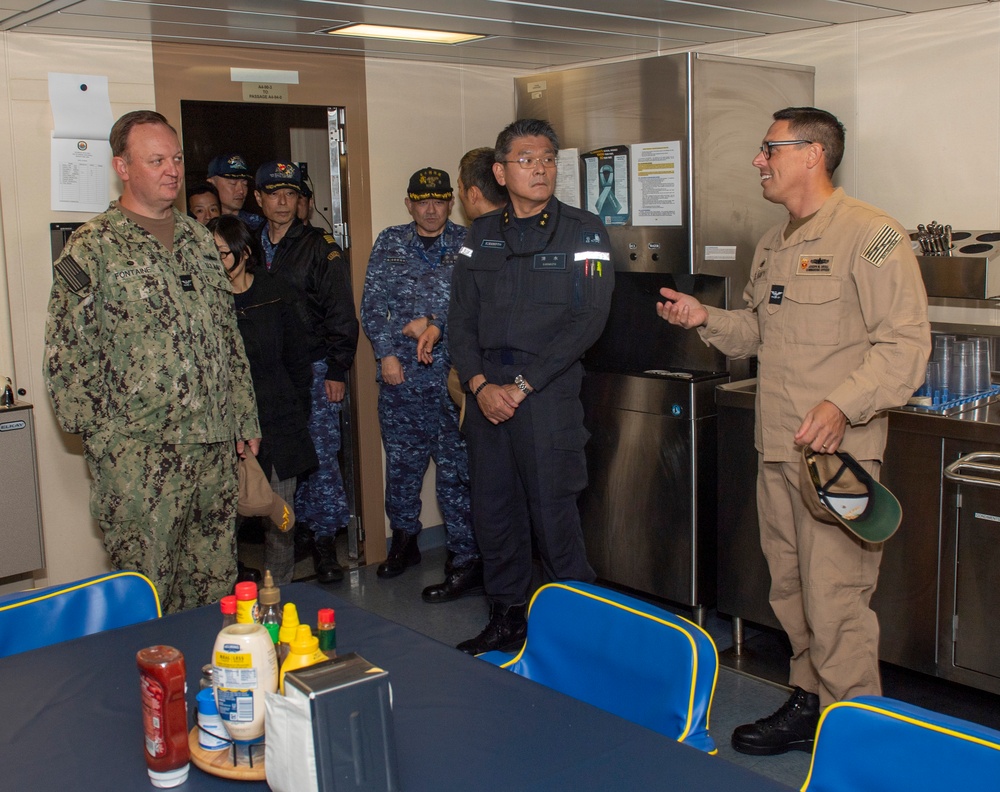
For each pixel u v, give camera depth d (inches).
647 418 141.8
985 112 127.8
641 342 152.3
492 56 165.9
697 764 50.6
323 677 46.7
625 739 53.5
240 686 50.9
